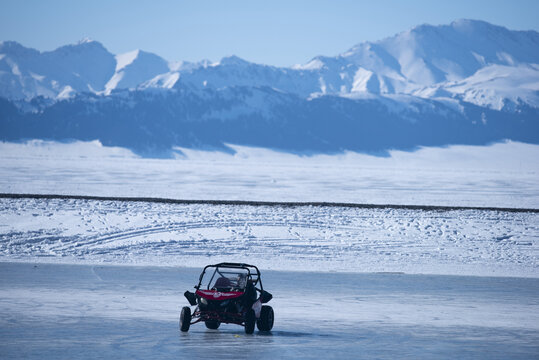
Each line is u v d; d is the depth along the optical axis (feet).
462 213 521.24
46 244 380.58
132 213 474.49
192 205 518.78
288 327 188.85
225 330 183.32
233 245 391.04
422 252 394.32
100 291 247.29
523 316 215.72
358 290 268.41
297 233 431.84
